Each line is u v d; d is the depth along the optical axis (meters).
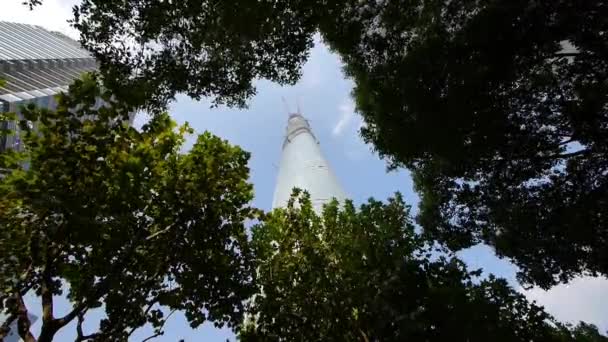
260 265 15.09
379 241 15.13
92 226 9.91
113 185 10.79
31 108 9.86
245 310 14.16
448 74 13.07
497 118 13.33
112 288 10.84
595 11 11.34
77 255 10.89
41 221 10.29
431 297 13.45
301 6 11.69
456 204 17.00
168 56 11.52
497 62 12.62
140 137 11.45
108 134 10.80
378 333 13.47
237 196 13.02
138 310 11.39
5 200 10.05
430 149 14.89
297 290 14.54
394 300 13.49
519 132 13.60
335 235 15.77
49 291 10.09
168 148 12.19
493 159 14.94
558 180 14.17
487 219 16.50
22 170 9.95
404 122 14.94
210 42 11.30
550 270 14.77
